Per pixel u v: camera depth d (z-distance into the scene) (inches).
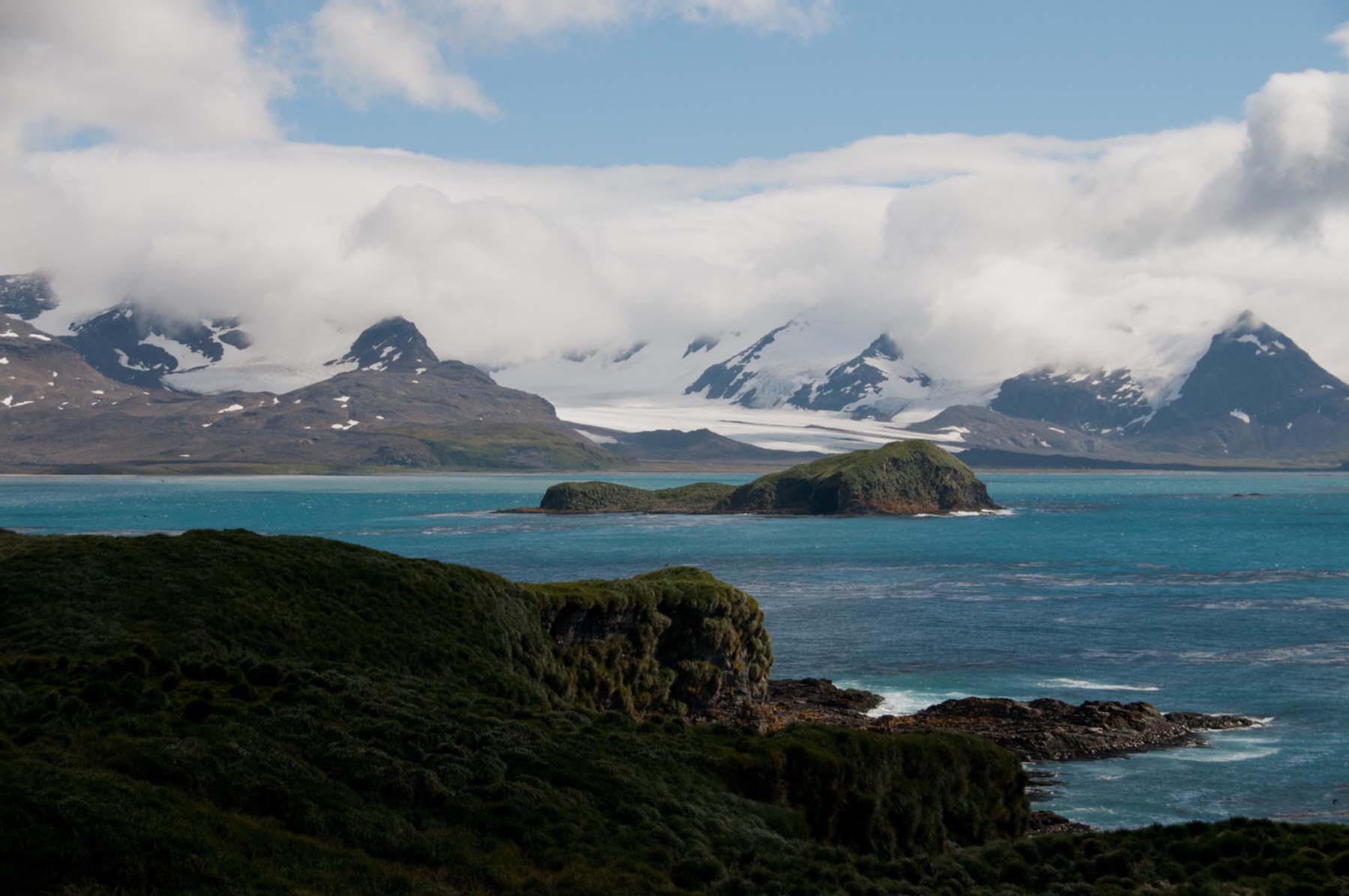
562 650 3388.3
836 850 1867.6
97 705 1813.5
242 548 3063.5
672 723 2356.1
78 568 2731.3
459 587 3208.7
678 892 1590.8
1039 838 1987.0
